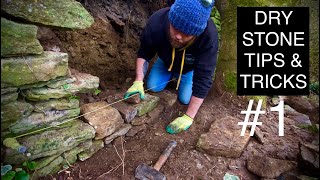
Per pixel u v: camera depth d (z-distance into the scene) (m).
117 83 2.59
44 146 1.58
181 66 2.20
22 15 1.43
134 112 2.12
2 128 1.41
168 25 1.97
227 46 2.71
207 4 1.64
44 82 1.56
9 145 1.41
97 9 2.46
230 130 2.19
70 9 1.67
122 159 1.90
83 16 1.74
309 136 2.33
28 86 1.49
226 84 2.71
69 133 1.70
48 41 2.00
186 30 1.73
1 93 1.38
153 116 2.31
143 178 1.77
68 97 1.72
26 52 1.44
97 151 1.92
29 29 1.44
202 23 1.71
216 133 2.13
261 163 1.89
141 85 2.24
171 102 2.50
